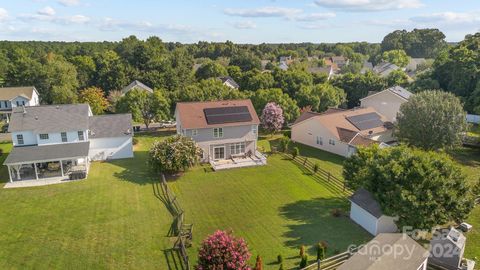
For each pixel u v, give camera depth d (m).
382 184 27.08
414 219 24.59
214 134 46.25
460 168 27.34
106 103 78.56
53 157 40.34
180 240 25.78
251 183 38.78
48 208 32.38
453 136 44.06
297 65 125.44
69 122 45.62
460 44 76.44
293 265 23.36
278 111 58.81
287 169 43.44
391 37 195.00
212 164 44.34
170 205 33.03
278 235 27.41
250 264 23.38
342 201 34.00
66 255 24.83
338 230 28.14
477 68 67.50
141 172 42.50
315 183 38.84
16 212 31.53
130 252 25.20
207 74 114.19
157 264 23.83
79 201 33.94
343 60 182.25
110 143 47.62
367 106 66.00
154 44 125.88
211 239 20.78
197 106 48.16
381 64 151.50
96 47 162.25
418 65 138.88
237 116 47.56
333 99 69.12
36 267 23.45
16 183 38.62
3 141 56.59
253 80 78.25
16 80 87.00
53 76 87.00
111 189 37.03
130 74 98.00
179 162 39.62
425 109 44.56
